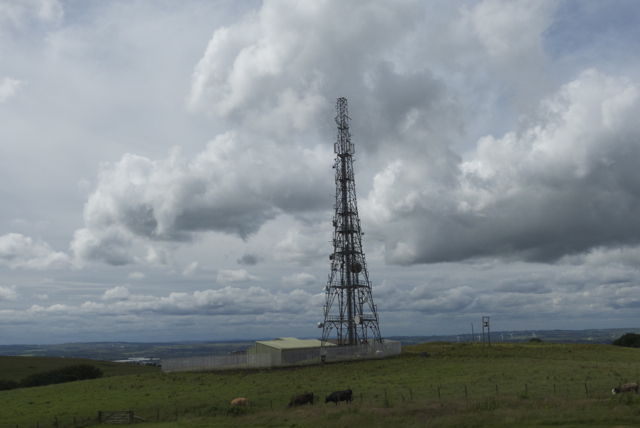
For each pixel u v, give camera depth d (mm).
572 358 80000
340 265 103938
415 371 65500
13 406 56875
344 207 106312
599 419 27734
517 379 52812
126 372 132625
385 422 31562
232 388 59094
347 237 105250
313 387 56156
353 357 86125
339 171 108375
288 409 42406
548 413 29938
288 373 71250
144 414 46094
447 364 71312
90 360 196375
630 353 89438
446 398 42625
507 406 34719
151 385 66062
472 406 35031
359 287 102250
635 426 26156
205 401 50719
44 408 53906
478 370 62375
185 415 43875
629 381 48250
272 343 91375
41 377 106688
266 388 56938
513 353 89625
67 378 108312
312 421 34656
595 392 41969
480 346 108188
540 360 75188
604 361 74438
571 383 48406
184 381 68062
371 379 60219
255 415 39719
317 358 82938
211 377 70562
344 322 100688
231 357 80000
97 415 46750
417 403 39031
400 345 95500
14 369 151500
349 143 109250
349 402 43625
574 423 27781
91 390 66000
